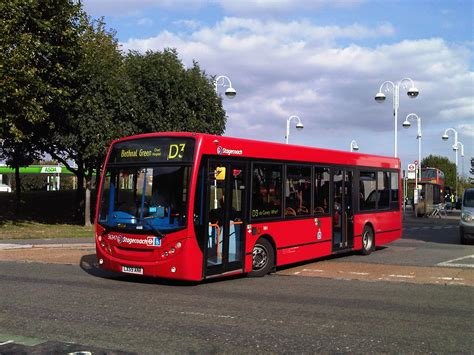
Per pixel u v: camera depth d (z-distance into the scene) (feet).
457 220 126.52
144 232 32.35
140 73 83.87
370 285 34.22
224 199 34.50
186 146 32.83
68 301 27.50
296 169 41.91
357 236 50.44
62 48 72.79
